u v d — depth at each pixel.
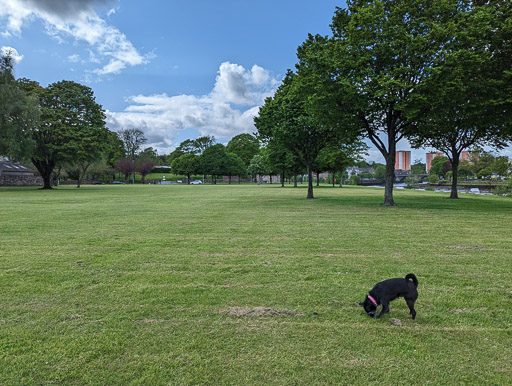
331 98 17.42
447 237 8.98
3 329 3.69
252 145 109.69
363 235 9.30
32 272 5.79
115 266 6.19
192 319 3.92
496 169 56.56
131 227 10.89
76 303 4.41
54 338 3.48
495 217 13.30
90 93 46.50
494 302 4.43
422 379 2.80
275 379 2.79
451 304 4.37
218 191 38.50
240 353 3.18
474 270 5.88
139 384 2.73
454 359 3.10
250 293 4.75
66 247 7.83
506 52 16.48
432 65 15.52
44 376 2.85
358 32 16.83
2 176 61.50
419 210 16.05
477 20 15.14
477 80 16.28
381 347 3.30
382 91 15.20
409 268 5.99
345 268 5.99
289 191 38.31
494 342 3.40
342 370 2.92
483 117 17.52
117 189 44.16
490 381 2.77
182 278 5.45
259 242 8.35
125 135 87.94
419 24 15.91
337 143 25.02
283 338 3.47
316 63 17.66
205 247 7.79
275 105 22.94
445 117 17.38
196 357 3.12
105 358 3.12
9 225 11.34
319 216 13.77
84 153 42.31
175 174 106.69
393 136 18.64
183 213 15.05
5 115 32.47
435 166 101.75
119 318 3.94
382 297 3.84
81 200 23.45
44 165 44.75
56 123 40.94
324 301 4.45
